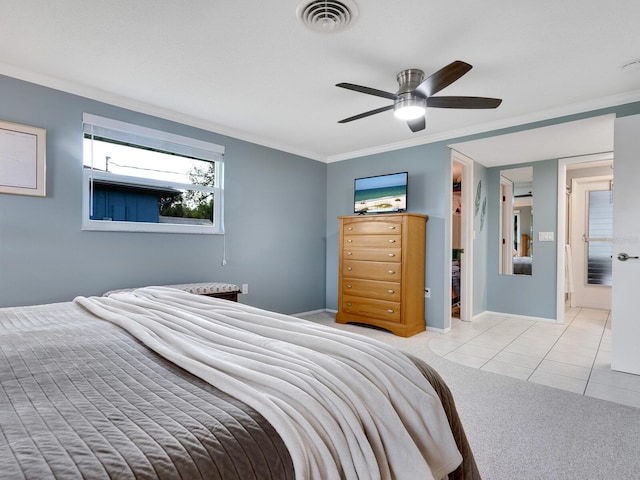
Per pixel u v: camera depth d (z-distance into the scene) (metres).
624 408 2.22
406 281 3.86
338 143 4.48
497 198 5.07
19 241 2.64
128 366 1.08
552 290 4.57
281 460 0.74
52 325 1.55
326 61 2.48
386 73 2.64
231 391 0.89
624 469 1.63
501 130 3.62
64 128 2.85
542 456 1.72
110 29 2.14
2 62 2.53
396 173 4.27
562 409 2.21
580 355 3.26
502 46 2.27
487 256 5.13
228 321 1.51
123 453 0.64
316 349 1.20
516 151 4.26
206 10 1.95
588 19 1.99
